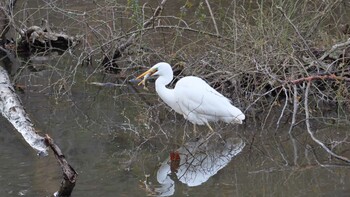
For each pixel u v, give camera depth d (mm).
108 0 16078
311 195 9844
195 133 12578
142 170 10961
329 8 14531
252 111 13406
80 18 18812
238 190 10109
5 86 14172
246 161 11328
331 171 10758
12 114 13289
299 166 11031
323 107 13719
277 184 10297
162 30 16594
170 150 11922
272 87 13898
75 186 10297
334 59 14195
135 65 16266
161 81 12820
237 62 13586
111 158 11523
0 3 17922
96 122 13453
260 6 14828
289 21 13172
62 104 14625
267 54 13367
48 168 11008
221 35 14945
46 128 13141
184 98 12445
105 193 9992
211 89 12492
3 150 11922
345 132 12445
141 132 12836
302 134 12469
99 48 16172
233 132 12734
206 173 10820
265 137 12398
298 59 13734
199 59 14508
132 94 15266
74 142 12359
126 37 16328
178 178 10641
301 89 13656
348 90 13914
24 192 10031
